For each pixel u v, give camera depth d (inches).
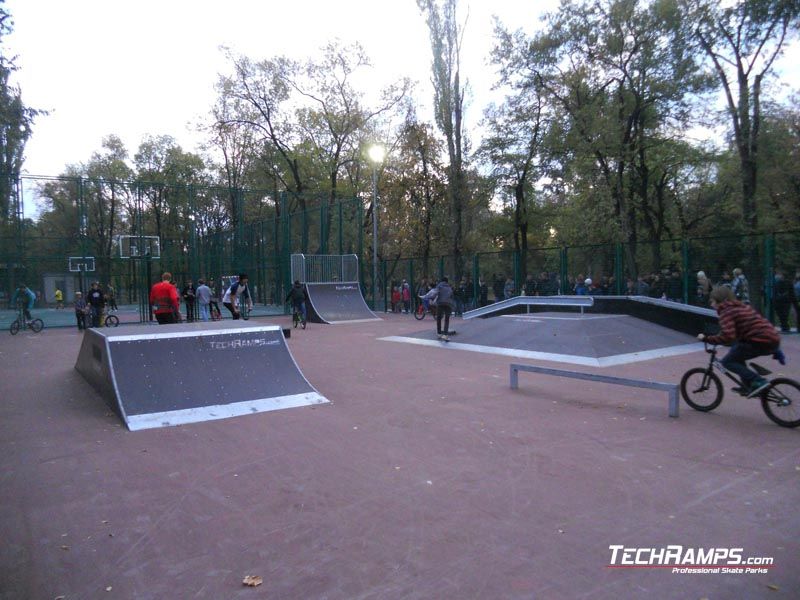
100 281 1004.6
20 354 509.0
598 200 934.4
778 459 202.8
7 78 470.6
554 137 1013.2
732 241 624.1
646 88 924.6
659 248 754.8
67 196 1079.0
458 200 1046.4
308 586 123.0
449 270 1031.0
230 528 153.3
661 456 208.2
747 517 156.0
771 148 865.5
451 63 1010.7
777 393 243.3
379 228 1369.3
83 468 203.9
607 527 150.7
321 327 764.6
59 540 147.6
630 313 598.2
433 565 131.4
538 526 151.6
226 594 120.5
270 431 249.6
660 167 1087.0
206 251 1236.5
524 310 738.2
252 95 1328.7
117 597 120.2
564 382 352.8
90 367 346.9
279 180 1498.5
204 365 307.1
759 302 604.4
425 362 438.9
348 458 211.3
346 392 327.6
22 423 265.6
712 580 124.3
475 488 179.5
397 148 1274.6
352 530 150.7
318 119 1348.4
